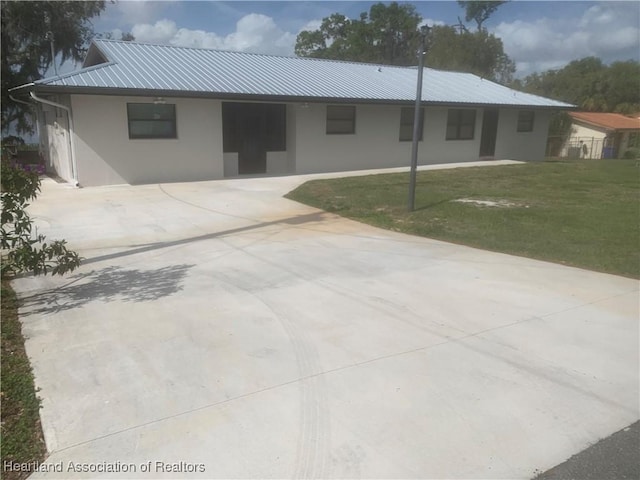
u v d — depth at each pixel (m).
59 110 14.93
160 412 3.25
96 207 10.58
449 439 3.06
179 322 4.69
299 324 4.70
